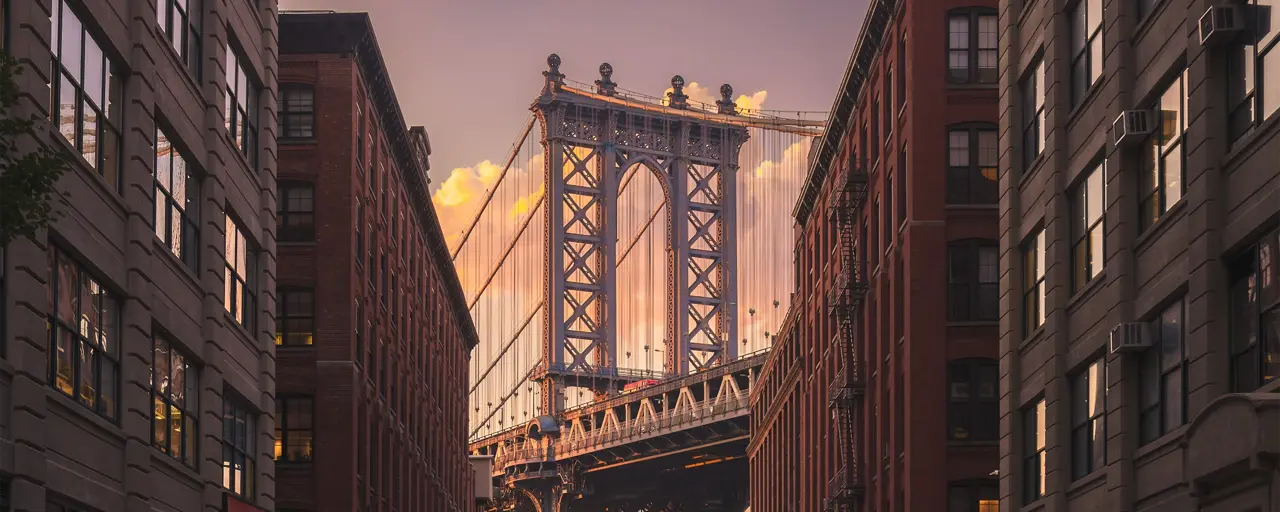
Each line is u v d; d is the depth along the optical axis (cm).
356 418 6109
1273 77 2361
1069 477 3406
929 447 5281
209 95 3753
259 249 4306
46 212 1980
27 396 2469
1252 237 2420
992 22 5484
